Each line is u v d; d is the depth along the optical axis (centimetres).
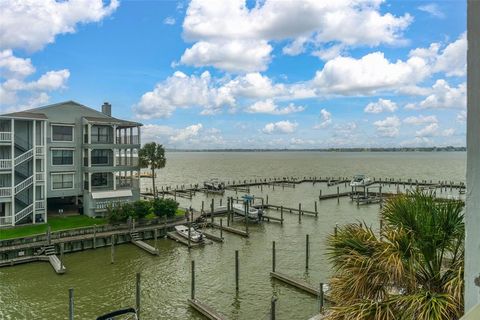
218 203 6606
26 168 3881
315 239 3941
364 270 671
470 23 261
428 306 578
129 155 5200
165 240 3888
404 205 709
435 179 10594
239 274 2848
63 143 4209
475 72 259
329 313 750
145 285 2659
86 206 4284
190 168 17700
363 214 5441
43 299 2402
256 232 4309
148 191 8125
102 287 2614
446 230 657
